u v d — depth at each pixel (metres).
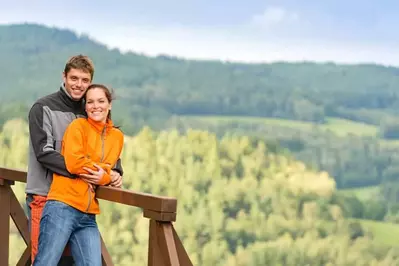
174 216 3.66
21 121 61.16
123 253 55.12
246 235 63.50
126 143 65.69
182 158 64.75
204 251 62.03
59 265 4.40
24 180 4.70
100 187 4.02
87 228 4.06
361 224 69.44
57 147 4.11
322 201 69.50
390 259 65.81
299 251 64.56
